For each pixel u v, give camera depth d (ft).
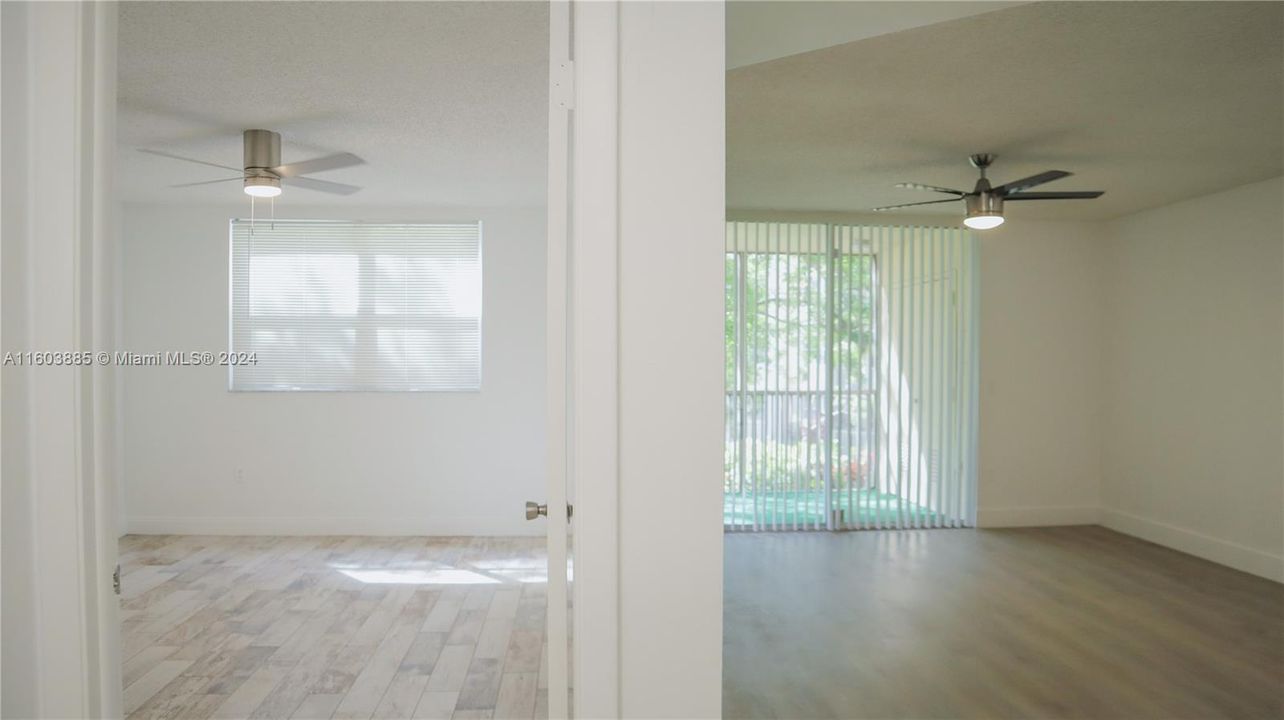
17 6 5.00
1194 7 8.80
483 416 20.52
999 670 11.58
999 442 21.84
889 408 21.58
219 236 20.26
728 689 10.90
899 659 11.99
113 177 5.40
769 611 14.26
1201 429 18.74
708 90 5.10
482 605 14.64
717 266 5.11
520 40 9.84
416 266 20.54
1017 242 21.85
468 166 16.20
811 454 21.33
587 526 5.07
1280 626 13.64
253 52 10.19
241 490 20.29
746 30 7.91
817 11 7.52
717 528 5.14
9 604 4.98
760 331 21.12
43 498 5.11
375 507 20.43
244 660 11.81
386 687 10.85
